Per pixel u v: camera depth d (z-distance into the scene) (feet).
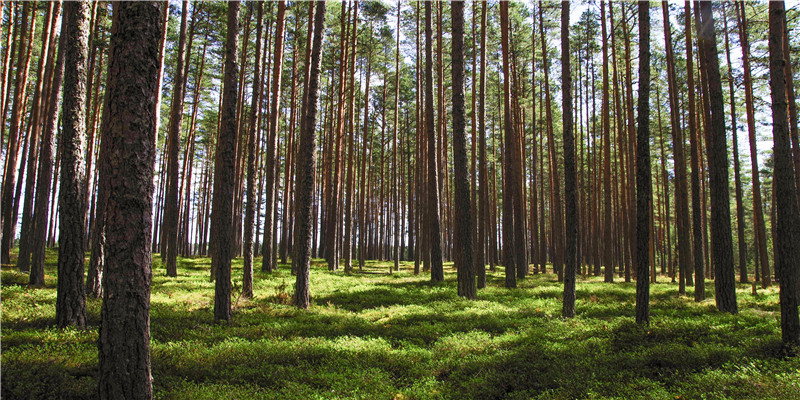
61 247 28.19
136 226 14.34
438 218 65.36
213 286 51.37
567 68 40.45
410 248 145.89
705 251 101.40
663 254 122.52
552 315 38.68
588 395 18.30
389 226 165.68
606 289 60.70
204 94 113.70
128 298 14.03
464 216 48.52
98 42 54.60
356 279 67.82
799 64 54.80
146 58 14.83
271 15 71.61
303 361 23.50
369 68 100.99
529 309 41.81
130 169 14.32
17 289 38.60
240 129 89.25
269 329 30.86
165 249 91.76
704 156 98.63
